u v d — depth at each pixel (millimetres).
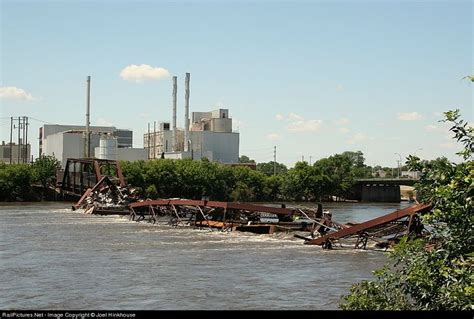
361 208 118812
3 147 192125
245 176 149875
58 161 137500
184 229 53281
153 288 23562
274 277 26297
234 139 178125
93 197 81500
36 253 35094
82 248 37750
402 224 37438
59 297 21828
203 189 138500
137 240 43062
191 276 26500
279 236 44938
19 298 21625
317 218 45781
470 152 11586
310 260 31953
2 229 52938
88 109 150000
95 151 148125
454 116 11664
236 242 41781
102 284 24422
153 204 61031
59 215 74312
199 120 194625
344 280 25516
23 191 122375
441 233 11812
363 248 37406
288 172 160500
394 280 12781
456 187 11367
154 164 135000
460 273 10805
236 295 22250
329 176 161375
